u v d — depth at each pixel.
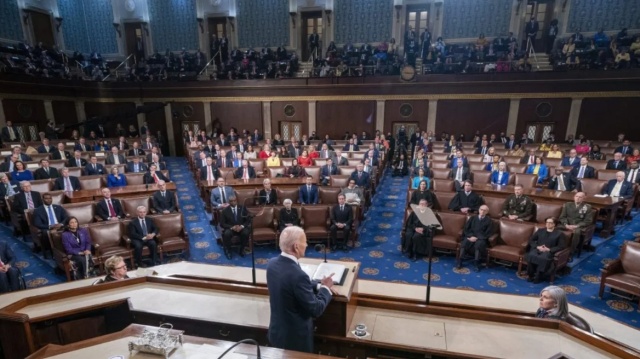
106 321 3.41
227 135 17.39
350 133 16.56
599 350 2.61
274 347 2.56
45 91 15.46
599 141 13.54
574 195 7.45
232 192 8.56
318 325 2.99
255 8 18.77
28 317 3.08
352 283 3.07
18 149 10.57
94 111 17.89
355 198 8.34
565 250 5.93
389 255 7.13
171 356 2.24
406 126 16.06
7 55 15.48
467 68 14.94
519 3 15.77
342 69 16.25
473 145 14.23
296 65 17.52
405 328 2.99
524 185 9.02
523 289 5.81
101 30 20.02
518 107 14.52
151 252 6.55
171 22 19.66
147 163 11.67
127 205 7.65
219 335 3.05
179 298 3.40
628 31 14.74
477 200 7.70
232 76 17.14
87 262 5.84
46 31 18.30
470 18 16.56
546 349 2.66
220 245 7.61
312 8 18.02
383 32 17.62
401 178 13.53
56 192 7.84
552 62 15.27
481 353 2.63
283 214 7.41
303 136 16.31
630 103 13.19
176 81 17.50
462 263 6.77
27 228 7.84
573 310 3.75
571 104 13.88
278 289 2.61
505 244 6.58
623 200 7.86
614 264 5.39
